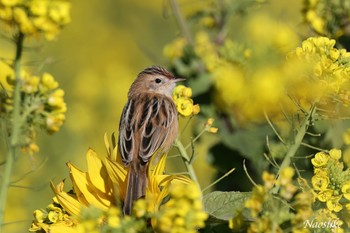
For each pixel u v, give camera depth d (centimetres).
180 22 1420
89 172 863
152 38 2383
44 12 732
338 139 1080
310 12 1115
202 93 1361
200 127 1371
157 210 820
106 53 2389
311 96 879
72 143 1656
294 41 1296
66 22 743
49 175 1600
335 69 862
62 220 836
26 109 767
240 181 1300
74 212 837
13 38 757
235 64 1325
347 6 1104
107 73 2280
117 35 2458
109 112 2058
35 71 778
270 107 1240
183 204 669
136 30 2472
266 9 1864
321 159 859
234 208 824
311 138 1066
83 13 2523
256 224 713
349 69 862
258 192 715
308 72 869
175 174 866
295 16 1942
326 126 1077
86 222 721
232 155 1307
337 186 846
